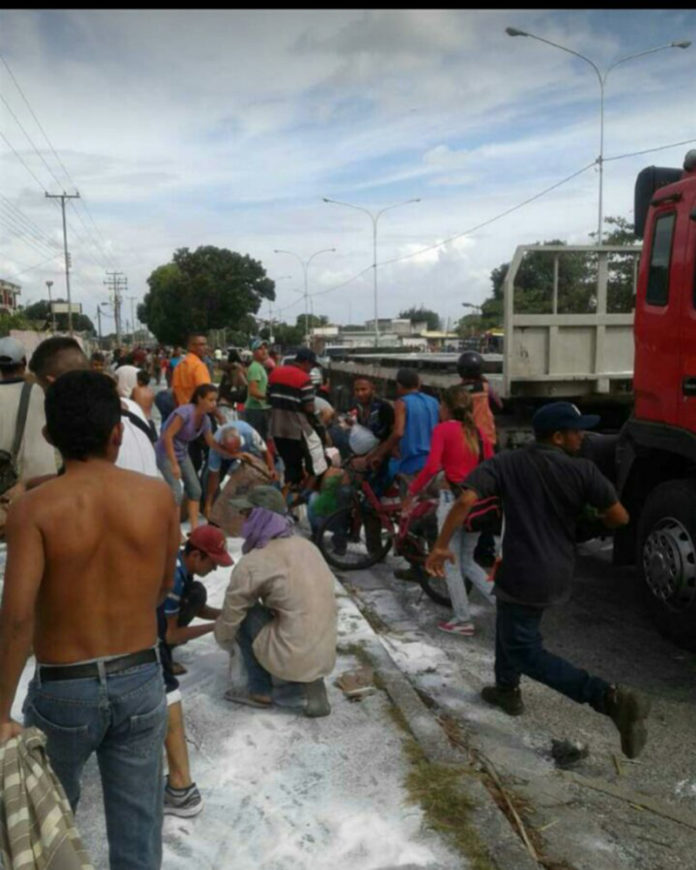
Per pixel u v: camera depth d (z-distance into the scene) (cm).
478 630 575
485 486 414
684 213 516
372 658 492
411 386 691
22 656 219
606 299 800
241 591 412
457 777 364
